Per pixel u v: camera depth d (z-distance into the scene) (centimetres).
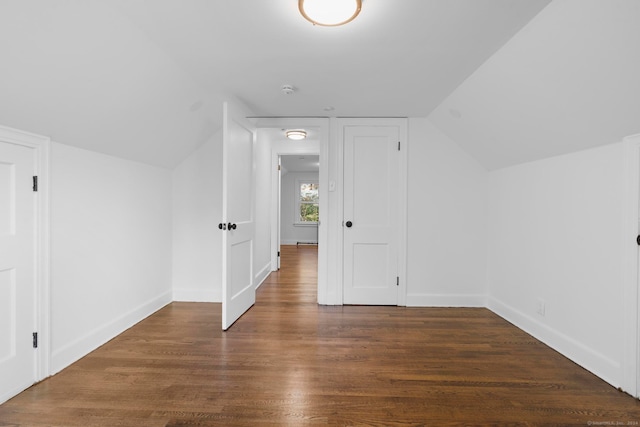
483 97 250
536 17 167
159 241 335
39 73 161
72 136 213
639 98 158
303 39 194
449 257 349
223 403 174
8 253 177
